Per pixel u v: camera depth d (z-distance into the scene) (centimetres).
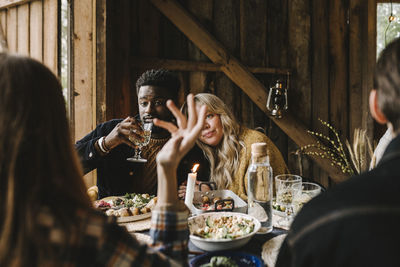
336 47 336
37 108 53
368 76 333
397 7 337
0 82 51
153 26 289
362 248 41
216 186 196
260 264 88
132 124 174
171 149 72
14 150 50
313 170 339
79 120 238
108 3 239
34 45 244
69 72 238
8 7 253
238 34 316
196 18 305
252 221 115
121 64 270
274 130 328
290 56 331
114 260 52
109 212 136
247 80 307
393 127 55
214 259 87
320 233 45
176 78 202
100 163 199
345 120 343
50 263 48
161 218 73
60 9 231
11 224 48
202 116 72
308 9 330
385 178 46
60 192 52
